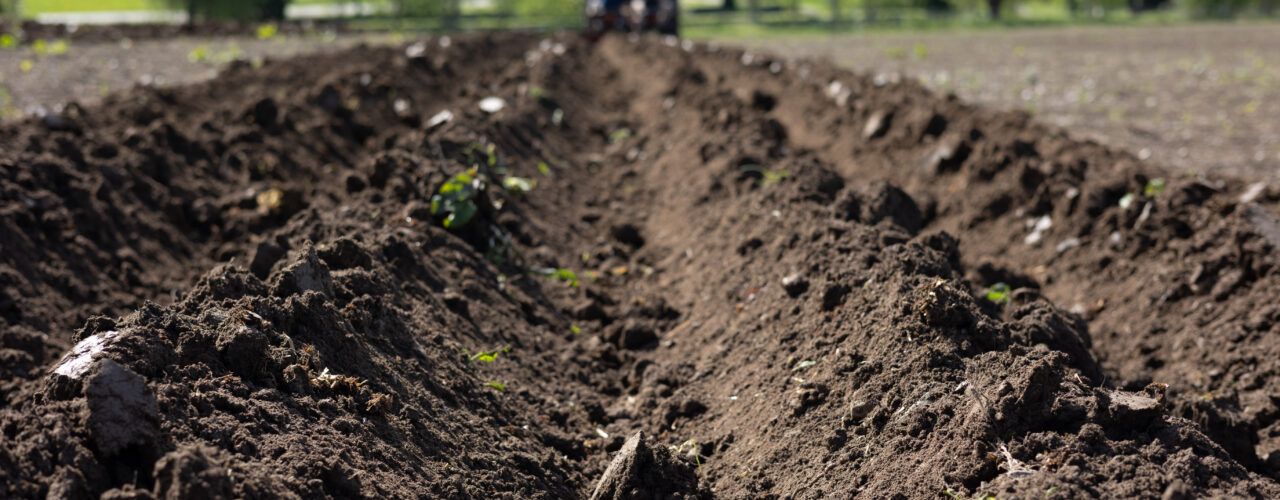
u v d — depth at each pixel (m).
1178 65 20.25
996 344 3.79
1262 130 11.46
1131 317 5.59
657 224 7.48
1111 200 6.51
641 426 4.40
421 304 4.54
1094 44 27.67
